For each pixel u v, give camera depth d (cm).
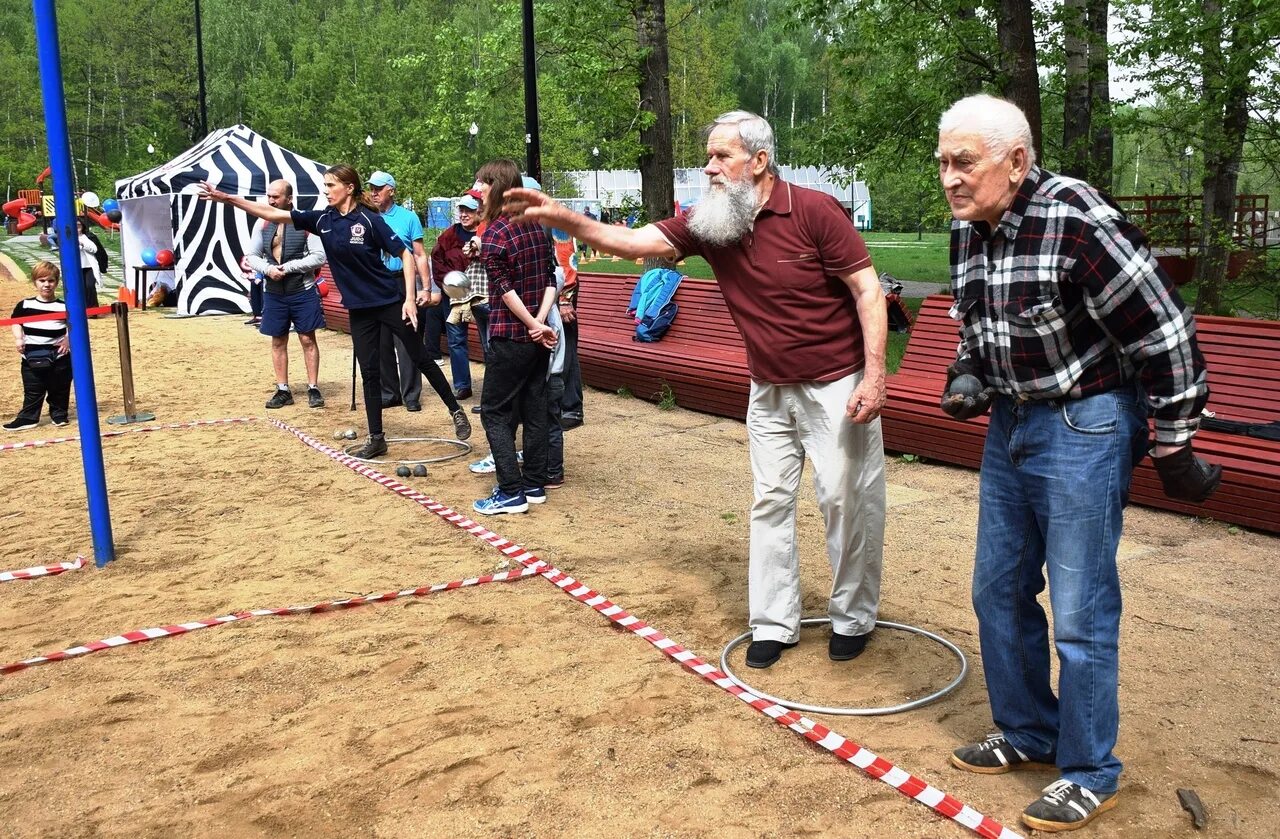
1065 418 271
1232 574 477
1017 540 294
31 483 700
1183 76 1126
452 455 755
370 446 750
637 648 406
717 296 978
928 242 4422
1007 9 1101
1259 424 549
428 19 6850
